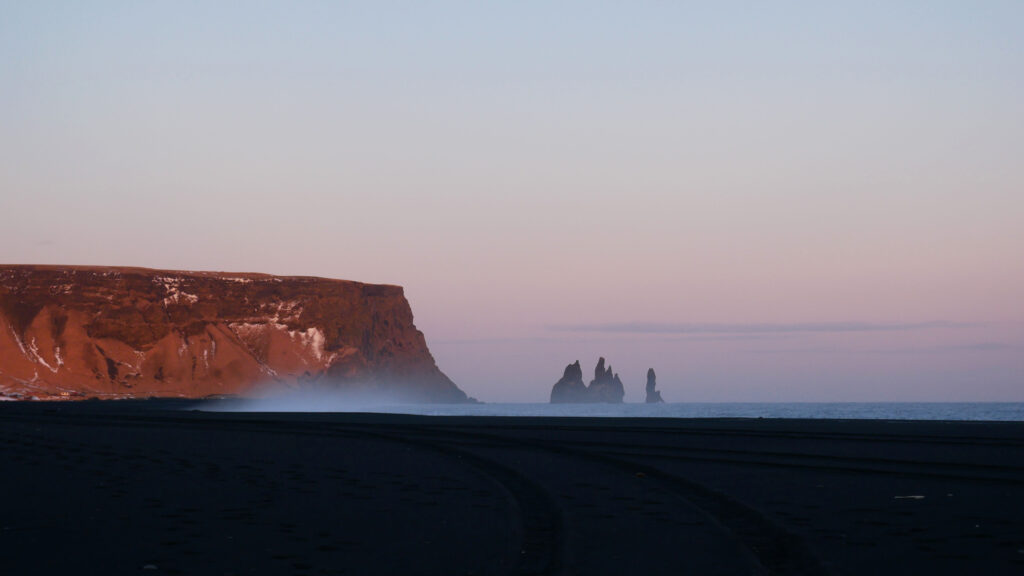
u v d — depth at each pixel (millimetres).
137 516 17000
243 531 15516
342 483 22047
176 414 67625
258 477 23156
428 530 15633
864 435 37594
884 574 11977
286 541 14656
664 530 15523
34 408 87125
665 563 12961
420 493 20281
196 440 35531
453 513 17469
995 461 25484
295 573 12430
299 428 45438
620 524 16141
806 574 12266
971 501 17984
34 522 16312
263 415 68062
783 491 19953
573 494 20062
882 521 15875
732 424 50625
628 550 13875
